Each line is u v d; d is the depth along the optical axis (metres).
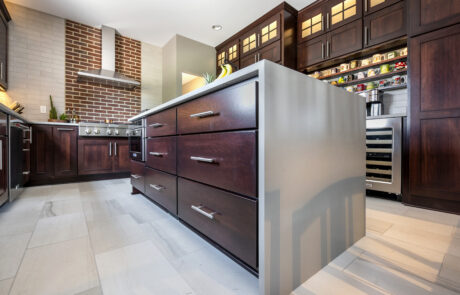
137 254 1.07
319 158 0.94
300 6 3.13
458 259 1.02
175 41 3.95
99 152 3.23
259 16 3.40
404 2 2.23
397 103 2.54
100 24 3.56
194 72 4.16
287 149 0.80
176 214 1.31
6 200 1.87
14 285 0.82
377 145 2.21
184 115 1.20
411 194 1.93
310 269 0.89
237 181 0.83
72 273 0.90
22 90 3.03
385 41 2.36
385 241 1.21
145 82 4.17
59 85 3.30
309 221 0.89
